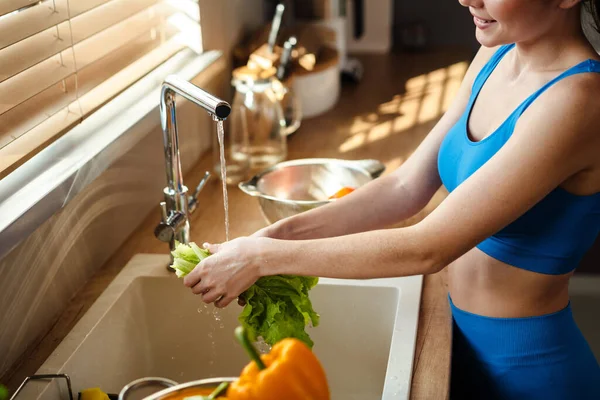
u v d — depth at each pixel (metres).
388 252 1.10
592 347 2.58
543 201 1.19
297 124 2.15
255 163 1.96
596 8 1.14
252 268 1.13
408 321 1.30
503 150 1.10
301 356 0.83
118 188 1.57
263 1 2.62
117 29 1.64
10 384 1.16
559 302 1.29
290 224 1.33
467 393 1.40
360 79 2.75
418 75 2.79
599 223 1.23
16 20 1.25
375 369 1.47
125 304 1.41
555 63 1.16
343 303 1.45
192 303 1.46
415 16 3.23
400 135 2.17
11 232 1.09
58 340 1.27
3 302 1.18
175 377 1.49
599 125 1.09
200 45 1.98
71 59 1.42
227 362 1.49
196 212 1.73
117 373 1.36
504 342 1.30
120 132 1.47
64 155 1.36
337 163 1.76
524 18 1.10
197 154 2.02
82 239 1.43
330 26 2.66
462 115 1.39
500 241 1.25
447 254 1.10
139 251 1.57
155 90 1.72
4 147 1.21
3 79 1.19
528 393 1.30
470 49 3.17
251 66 2.10
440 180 1.45
